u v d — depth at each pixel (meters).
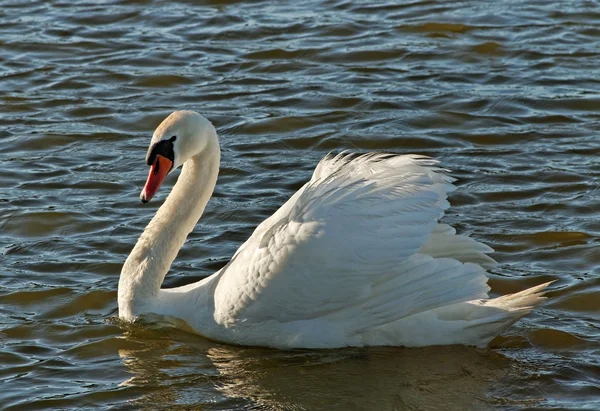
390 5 26.03
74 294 13.69
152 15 25.36
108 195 16.73
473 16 25.09
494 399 11.20
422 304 11.66
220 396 11.33
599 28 24.17
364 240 11.68
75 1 26.34
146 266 12.98
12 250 14.88
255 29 24.48
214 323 12.55
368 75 21.89
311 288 11.85
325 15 25.42
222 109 20.25
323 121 19.66
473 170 17.58
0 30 24.34
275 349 12.38
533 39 23.58
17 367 11.97
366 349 12.20
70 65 22.47
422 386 11.49
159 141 12.85
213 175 13.27
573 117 19.72
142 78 21.77
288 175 17.58
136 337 12.73
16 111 20.16
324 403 11.17
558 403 11.09
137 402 11.20
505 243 14.96
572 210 15.95
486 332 12.05
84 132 19.19
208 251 14.99
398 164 12.14
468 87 21.14
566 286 13.70
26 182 17.14
